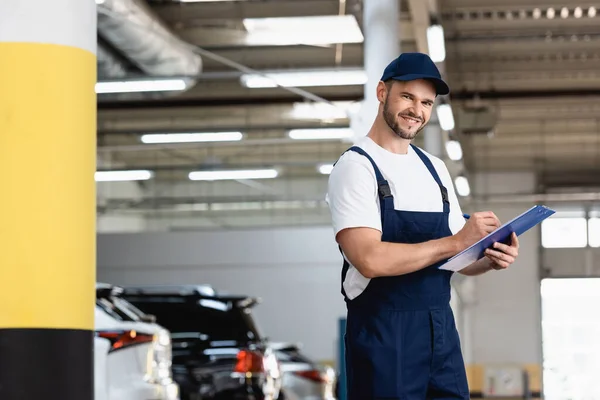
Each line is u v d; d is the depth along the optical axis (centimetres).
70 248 430
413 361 343
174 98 2117
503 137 2647
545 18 1731
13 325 418
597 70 2056
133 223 2912
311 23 1559
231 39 1652
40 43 433
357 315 349
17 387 416
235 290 2166
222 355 1020
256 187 2941
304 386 1396
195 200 2911
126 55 1434
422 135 2194
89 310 438
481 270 370
